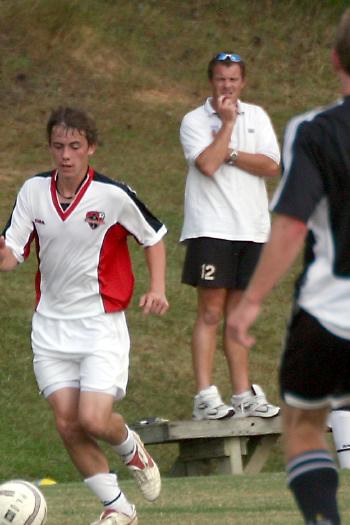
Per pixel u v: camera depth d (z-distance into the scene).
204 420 32.34
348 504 21.61
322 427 14.66
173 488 25.94
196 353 32.38
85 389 21.22
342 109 13.70
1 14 66.88
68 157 21.50
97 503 23.78
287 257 13.46
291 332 14.12
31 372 40.59
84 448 21.17
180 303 45.75
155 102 61.44
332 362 13.95
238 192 31.83
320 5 68.94
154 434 32.88
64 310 21.92
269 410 32.66
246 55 65.25
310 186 13.41
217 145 31.66
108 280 22.02
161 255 22.42
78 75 63.06
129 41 65.75
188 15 68.25
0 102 60.56
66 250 21.80
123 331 22.17
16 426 37.53
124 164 55.97
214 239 31.62
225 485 26.12
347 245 13.63
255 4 69.06
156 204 52.56
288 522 19.69
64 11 66.62
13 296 45.16
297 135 13.66
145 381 40.75
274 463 37.41
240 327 13.62
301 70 64.56
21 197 22.19
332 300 13.76
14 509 19.25
